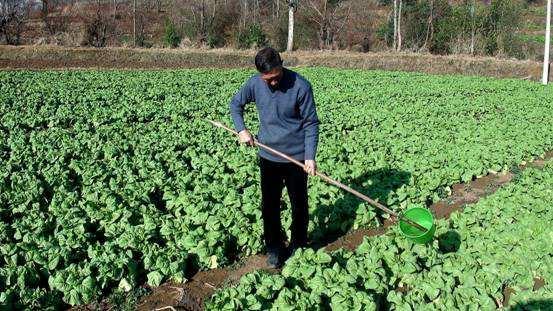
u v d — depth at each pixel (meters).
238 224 7.14
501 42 43.84
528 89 25.64
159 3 51.22
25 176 8.74
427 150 11.81
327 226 7.73
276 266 6.62
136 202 7.80
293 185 6.29
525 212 8.05
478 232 7.39
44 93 18.34
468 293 5.69
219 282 6.38
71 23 40.78
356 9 50.09
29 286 5.86
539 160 12.89
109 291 6.04
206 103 17.48
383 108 18.06
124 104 16.69
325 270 5.74
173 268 6.25
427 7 46.34
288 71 5.88
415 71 35.84
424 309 5.46
